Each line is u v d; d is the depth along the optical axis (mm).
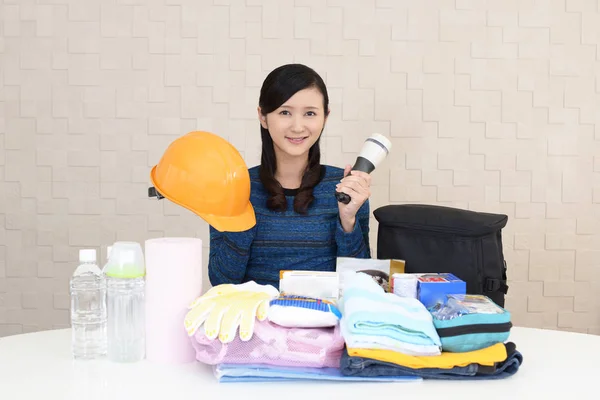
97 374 1071
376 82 2463
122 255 1104
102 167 2465
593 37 2473
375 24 2453
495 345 1064
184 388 1004
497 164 2496
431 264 1474
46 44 2434
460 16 2461
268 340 1036
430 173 2490
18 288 2490
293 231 1653
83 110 2451
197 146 1279
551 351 1228
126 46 2438
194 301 1126
